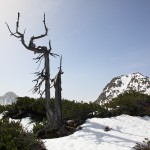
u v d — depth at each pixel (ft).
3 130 42.45
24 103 83.05
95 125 60.08
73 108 68.85
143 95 81.35
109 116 68.95
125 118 67.15
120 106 74.49
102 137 52.11
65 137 53.67
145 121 66.23
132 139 50.60
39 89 59.77
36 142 43.24
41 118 76.95
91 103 74.13
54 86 60.75
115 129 57.67
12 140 37.81
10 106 86.38
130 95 83.97
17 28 58.95
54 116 59.77
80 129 58.18
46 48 60.13
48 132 58.08
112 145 47.21
